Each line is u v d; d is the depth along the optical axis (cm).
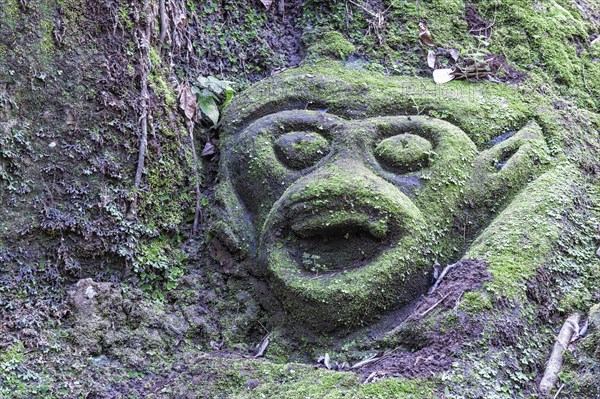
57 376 296
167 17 398
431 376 283
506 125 390
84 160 345
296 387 285
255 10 450
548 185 362
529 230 339
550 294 323
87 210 339
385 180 351
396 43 432
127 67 366
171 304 340
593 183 381
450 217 349
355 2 448
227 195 369
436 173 355
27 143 335
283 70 418
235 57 429
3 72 338
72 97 350
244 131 384
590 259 339
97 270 337
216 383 295
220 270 352
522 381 290
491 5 463
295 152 364
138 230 348
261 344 327
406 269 326
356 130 368
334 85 398
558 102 418
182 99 387
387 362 295
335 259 334
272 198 359
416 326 306
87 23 362
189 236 366
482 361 291
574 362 298
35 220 329
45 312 313
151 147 365
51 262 328
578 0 523
